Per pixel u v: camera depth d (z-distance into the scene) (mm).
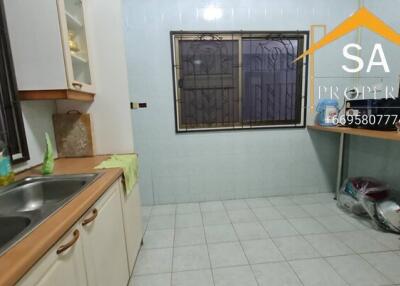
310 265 1720
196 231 2238
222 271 1698
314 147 2912
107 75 1907
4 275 546
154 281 1627
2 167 1245
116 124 1964
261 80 2727
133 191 1803
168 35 2506
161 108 2641
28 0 1360
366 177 2541
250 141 2816
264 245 1979
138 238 1893
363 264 1708
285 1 2572
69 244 816
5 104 1366
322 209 2588
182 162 2781
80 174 1393
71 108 1925
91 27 1848
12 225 888
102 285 1146
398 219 2021
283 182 2955
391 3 2289
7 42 1372
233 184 2891
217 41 2596
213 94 2695
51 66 1433
